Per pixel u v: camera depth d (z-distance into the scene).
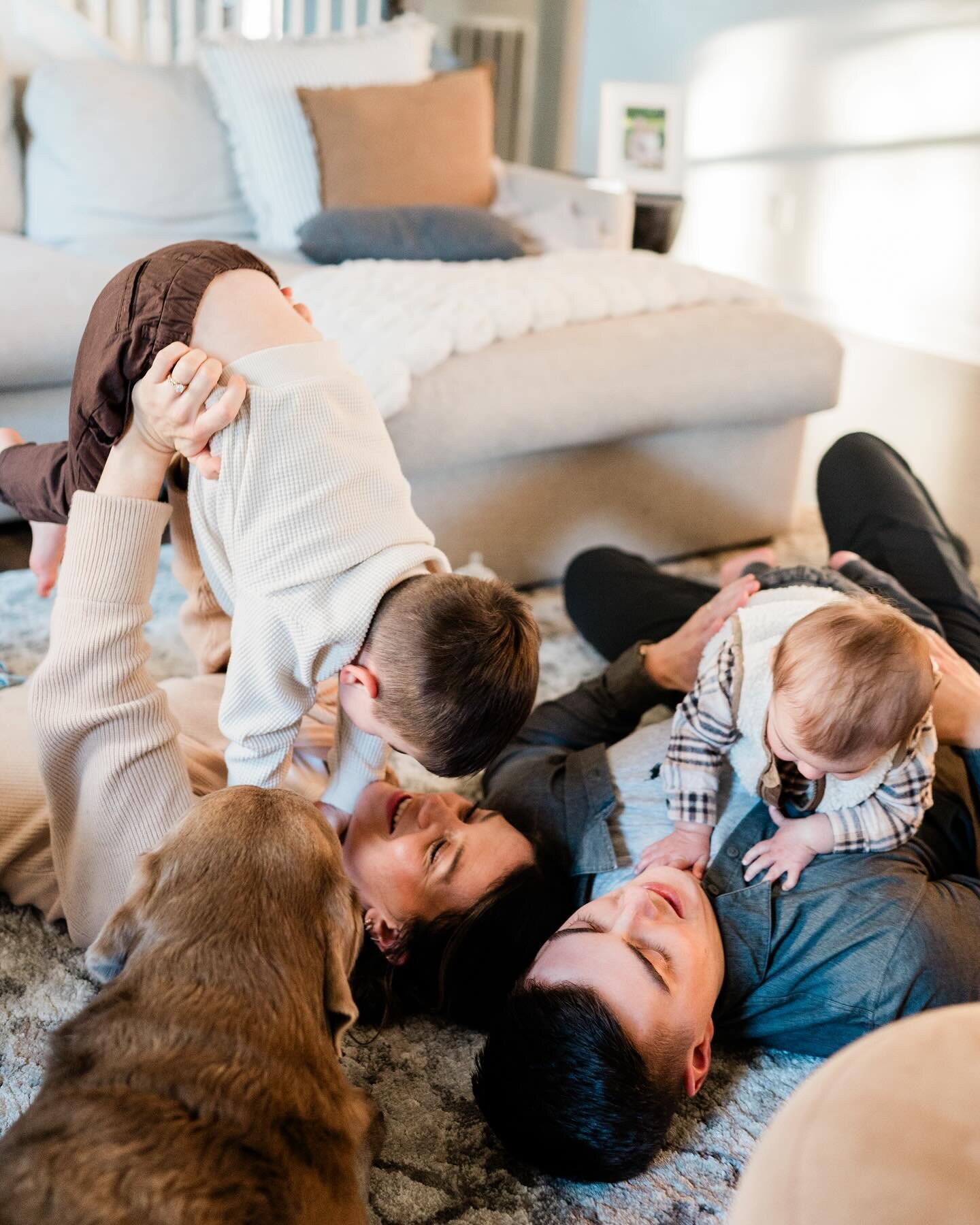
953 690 1.36
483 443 2.00
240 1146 0.71
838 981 1.14
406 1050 1.21
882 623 1.14
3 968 1.24
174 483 1.31
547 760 1.46
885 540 1.77
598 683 1.62
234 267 1.14
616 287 2.27
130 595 1.12
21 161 2.66
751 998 1.18
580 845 1.33
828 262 5.11
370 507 1.10
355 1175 0.81
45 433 2.10
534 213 2.97
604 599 1.91
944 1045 0.58
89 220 2.60
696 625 1.54
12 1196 0.67
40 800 1.27
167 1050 0.75
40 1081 1.10
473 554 2.11
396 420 1.89
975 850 1.36
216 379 1.04
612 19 5.48
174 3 3.18
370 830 1.24
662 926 1.11
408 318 2.02
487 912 1.21
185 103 2.70
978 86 4.25
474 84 2.91
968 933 1.14
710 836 1.27
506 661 1.09
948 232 4.52
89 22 2.93
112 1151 0.68
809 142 5.07
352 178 2.72
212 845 0.90
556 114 5.52
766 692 1.23
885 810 1.20
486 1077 1.08
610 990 1.04
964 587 1.71
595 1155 1.01
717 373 2.20
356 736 1.24
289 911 0.87
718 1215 1.04
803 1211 0.52
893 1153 0.53
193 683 1.48
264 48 2.77
